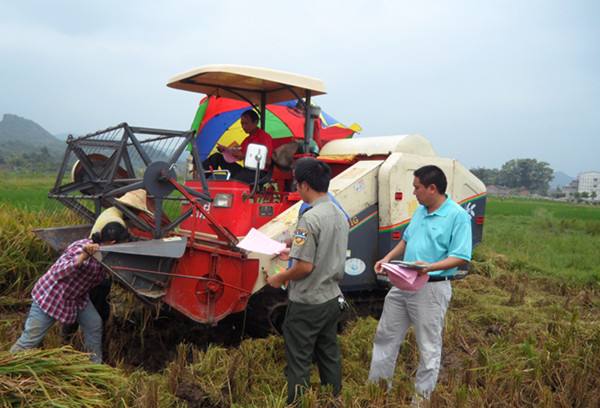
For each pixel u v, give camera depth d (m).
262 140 5.59
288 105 6.90
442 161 5.78
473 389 3.65
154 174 4.02
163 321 5.11
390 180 5.23
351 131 7.33
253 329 4.78
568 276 8.45
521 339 4.82
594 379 3.89
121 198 4.46
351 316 5.50
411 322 3.74
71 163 5.38
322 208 3.33
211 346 4.14
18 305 5.31
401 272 3.28
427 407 3.27
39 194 16.02
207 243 4.64
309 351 3.35
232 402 3.52
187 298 4.16
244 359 4.02
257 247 3.57
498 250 10.91
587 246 12.48
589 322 5.51
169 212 5.55
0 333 4.36
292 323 3.35
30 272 5.63
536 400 3.65
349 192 5.14
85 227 5.17
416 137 5.77
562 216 28.36
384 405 3.39
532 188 148.50
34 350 3.15
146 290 3.99
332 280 3.36
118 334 4.75
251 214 4.85
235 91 5.82
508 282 7.71
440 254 3.52
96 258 3.74
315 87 5.16
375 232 5.37
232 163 5.77
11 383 2.80
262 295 4.65
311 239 3.22
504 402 3.51
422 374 3.54
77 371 3.14
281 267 4.39
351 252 5.23
